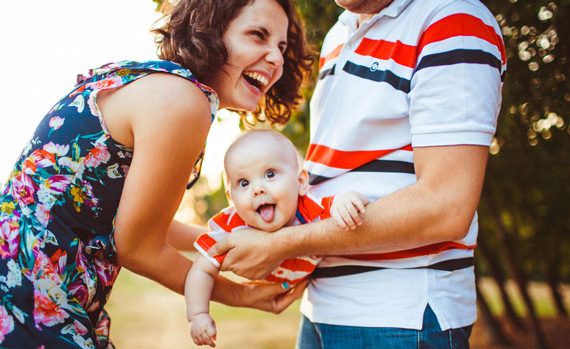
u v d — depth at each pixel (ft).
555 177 28.32
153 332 37.17
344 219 5.80
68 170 5.71
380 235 5.81
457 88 5.65
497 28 6.24
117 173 5.85
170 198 5.84
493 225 31.89
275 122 8.55
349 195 5.92
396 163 6.18
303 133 19.88
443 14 5.95
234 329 39.14
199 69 6.34
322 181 6.71
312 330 7.20
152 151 5.60
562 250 38.70
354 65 6.56
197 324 6.39
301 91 8.86
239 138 6.79
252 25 6.53
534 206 32.83
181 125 5.65
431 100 5.72
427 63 5.83
